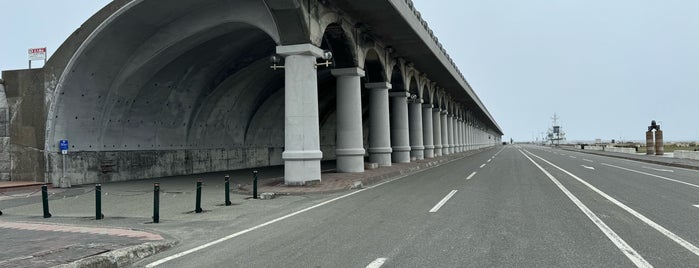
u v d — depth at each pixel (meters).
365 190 14.96
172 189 16.94
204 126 26.58
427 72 35.22
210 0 17.19
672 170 22.73
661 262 5.39
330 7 18.00
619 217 8.60
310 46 16.14
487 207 10.14
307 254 6.15
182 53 20.23
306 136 16.38
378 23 20.88
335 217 9.36
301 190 14.66
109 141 20.97
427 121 39.59
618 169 23.52
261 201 12.92
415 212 9.66
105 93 19.86
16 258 5.98
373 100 26.73
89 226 9.03
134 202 13.28
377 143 26.52
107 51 18.53
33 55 19.98
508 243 6.50
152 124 22.81
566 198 11.57
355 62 21.30
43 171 19.00
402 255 5.93
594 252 5.91
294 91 16.39
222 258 6.12
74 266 5.48
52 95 18.62
